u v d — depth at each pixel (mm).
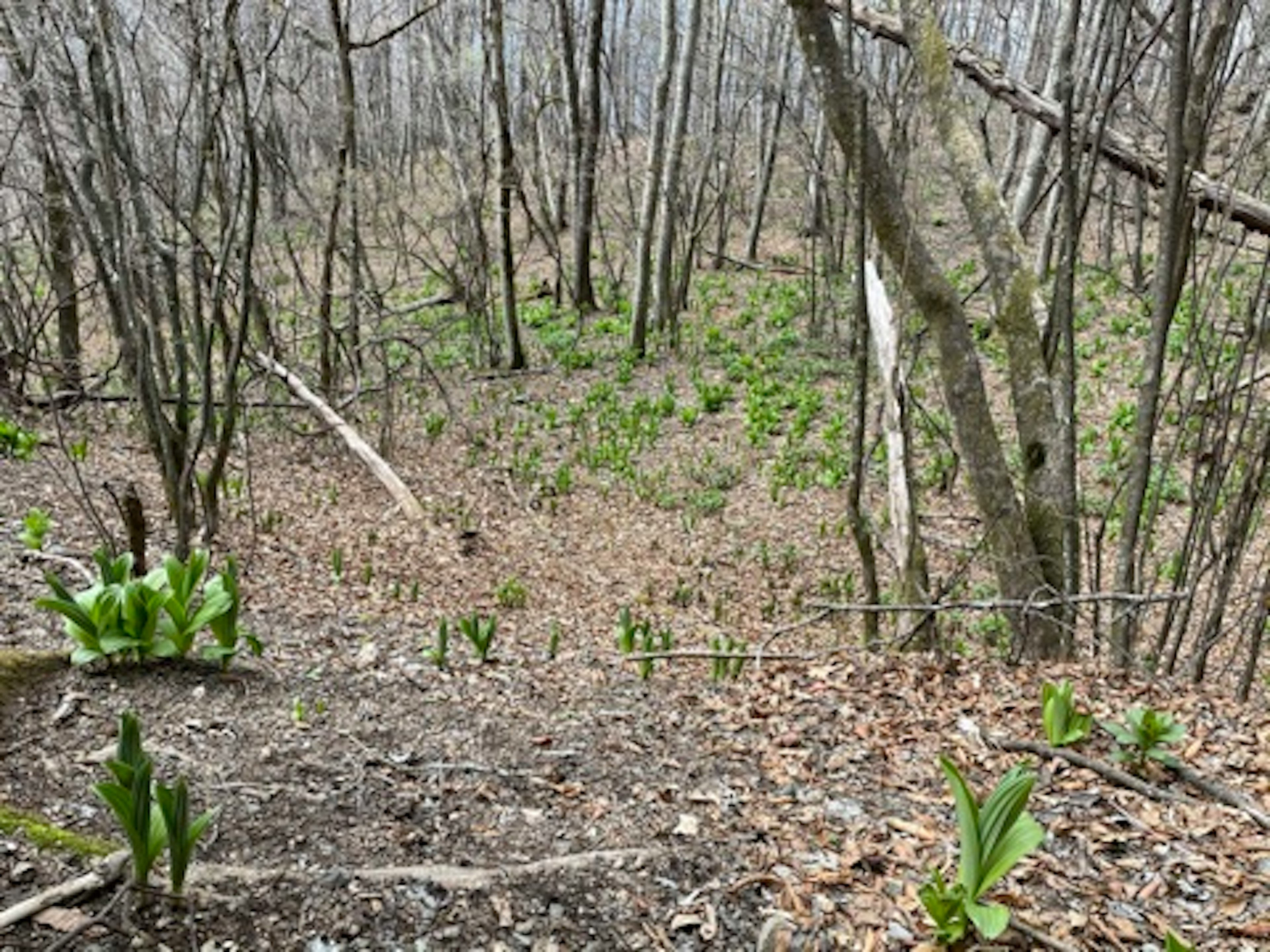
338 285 17609
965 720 4254
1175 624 7273
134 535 4859
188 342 8609
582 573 8414
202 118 5840
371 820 3199
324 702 4035
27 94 5008
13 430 7113
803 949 2748
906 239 5293
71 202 5848
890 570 8773
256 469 9008
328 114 15195
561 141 22688
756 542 9469
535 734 4016
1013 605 4781
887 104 5992
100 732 3479
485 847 3135
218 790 3242
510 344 14758
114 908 2570
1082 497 8406
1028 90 5910
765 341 15445
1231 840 3324
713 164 20156
